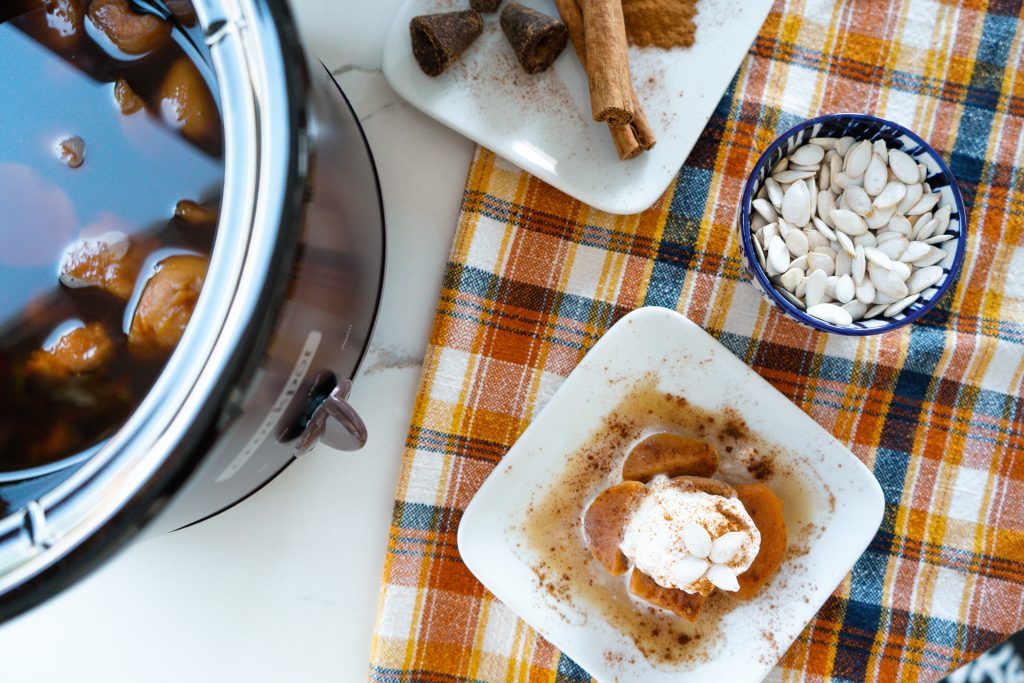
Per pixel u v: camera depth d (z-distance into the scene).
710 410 0.67
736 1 0.66
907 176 0.64
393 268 0.68
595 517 0.67
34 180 0.54
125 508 0.49
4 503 0.52
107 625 0.68
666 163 0.66
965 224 0.63
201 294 0.49
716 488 0.66
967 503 0.68
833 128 0.64
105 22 0.54
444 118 0.66
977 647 0.68
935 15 0.68
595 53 0.64
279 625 0.69
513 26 0.65
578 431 0.67
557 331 0.68
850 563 0.66
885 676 0.68
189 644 0.69
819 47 0.68
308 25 0.67
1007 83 0.68
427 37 0.64
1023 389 0.68
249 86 0.49
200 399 0.49
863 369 0.68
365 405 0.69
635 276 0.68
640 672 0.67
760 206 0.65
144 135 0.54
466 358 0.67
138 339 0.53
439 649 0.68
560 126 0.66
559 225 0.68
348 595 0.69
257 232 0.49
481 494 0.66
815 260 0.65
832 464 0.66
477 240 0.67
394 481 0.69
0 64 0.55
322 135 0.53
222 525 0.69
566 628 0.67
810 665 0.68
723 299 0.68
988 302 0.68
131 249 0.54
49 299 0.54
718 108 0.68
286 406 0.54
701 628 0.67
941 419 0.68
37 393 0.54
